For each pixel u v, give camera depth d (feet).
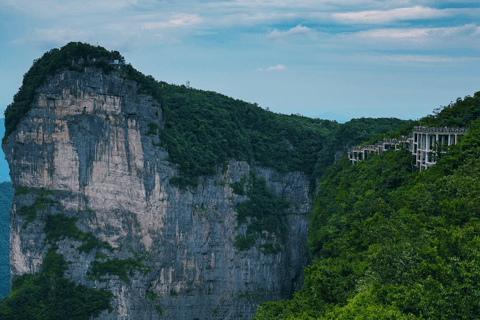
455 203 273.75
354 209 393.70
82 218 595.47
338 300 274.98
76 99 596.29
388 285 235.61
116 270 579.48
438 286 213.05
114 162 602.03
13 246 599.16
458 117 416.26
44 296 554.87
